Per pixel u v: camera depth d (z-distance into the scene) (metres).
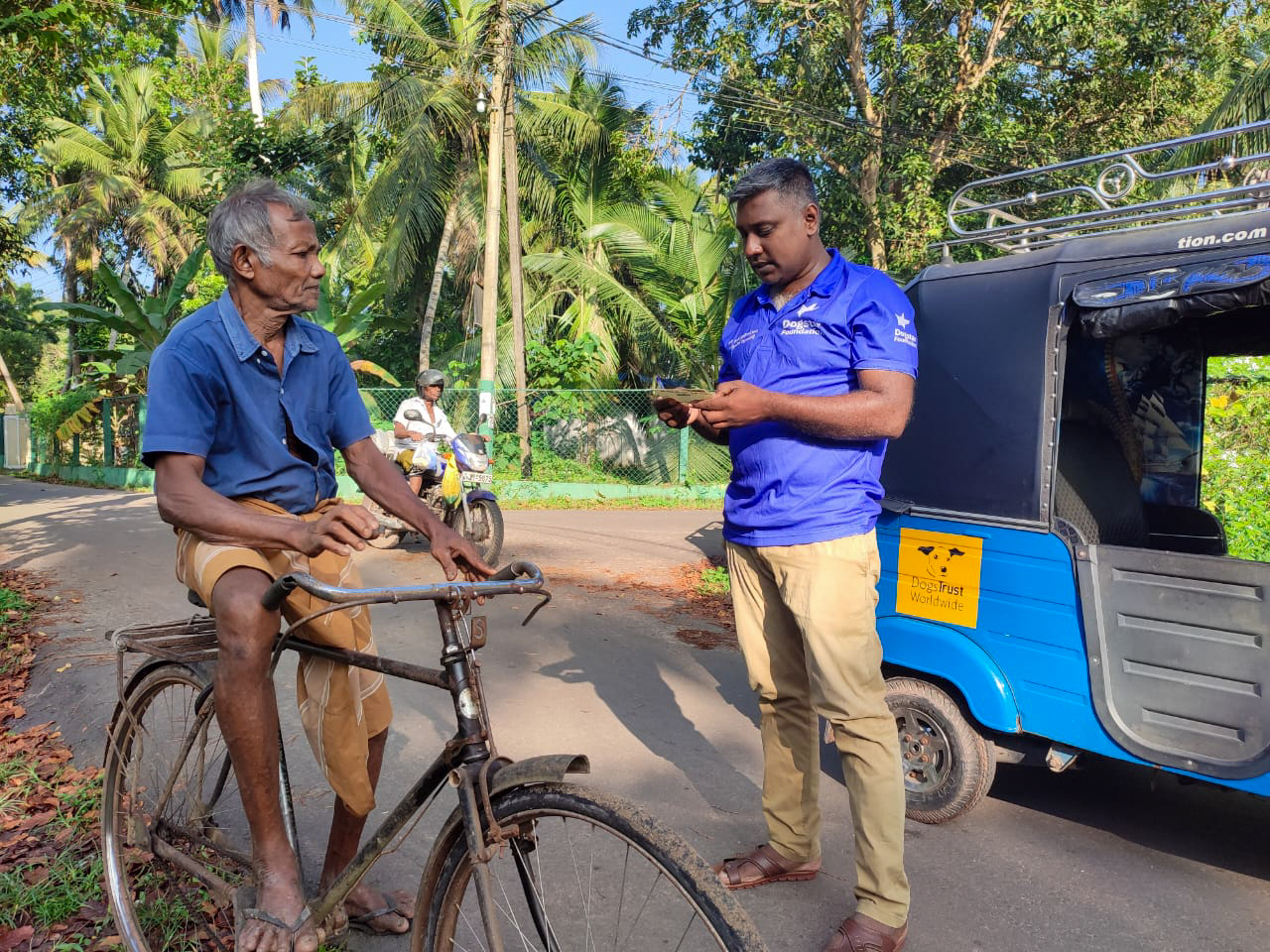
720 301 17.58
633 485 14.99
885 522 3.67
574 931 2.62
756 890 2.99
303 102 18.08
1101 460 3.67
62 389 24.25
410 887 2.98
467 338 19.95
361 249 20.53
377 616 6.35
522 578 2.04
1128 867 3.20
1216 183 12.12
